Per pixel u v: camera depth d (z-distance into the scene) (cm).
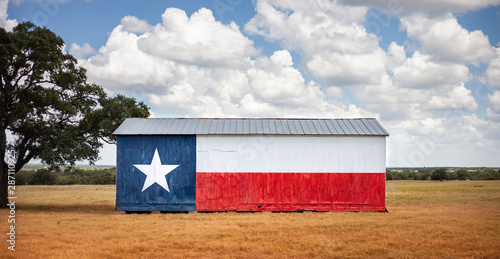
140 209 2377
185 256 1246
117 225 1842
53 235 1570
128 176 2400
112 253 1272
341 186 2386
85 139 2823
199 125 2538
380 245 1405
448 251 1337
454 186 7094
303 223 1872
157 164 2402
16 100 2619
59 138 2592
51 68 2630
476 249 1372
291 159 2397
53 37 2753
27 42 2612
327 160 2397
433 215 2228
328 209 2370
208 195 2380
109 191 6109
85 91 2873
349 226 1789
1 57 2505
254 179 2388
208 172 2392
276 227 1762
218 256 1245
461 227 1784
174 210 2372
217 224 1855
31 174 9981
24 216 2223
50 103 2666
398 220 1981
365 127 2517
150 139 2420
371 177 2395
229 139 2411
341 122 2612
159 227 1780
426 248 1370
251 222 1906
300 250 1341
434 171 11481
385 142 2414
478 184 8019
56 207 2953
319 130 2458
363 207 2380
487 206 2892
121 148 2419
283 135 2406
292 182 2384
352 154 2406
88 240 1480
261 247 1359
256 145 2406
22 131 2672
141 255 1257
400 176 12606
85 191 6088
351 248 1366
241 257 1236
